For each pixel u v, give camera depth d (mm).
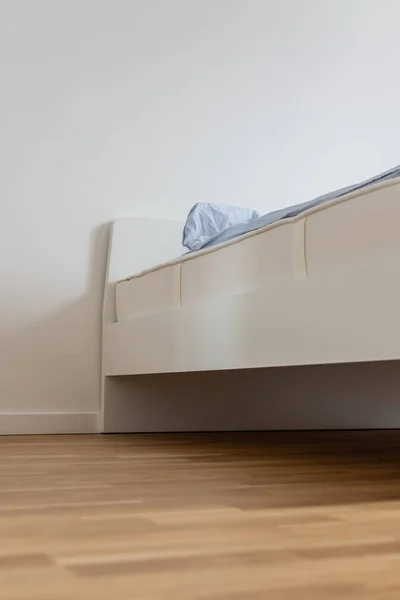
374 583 507
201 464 1384
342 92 2881
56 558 589
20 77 2371
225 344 1612
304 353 1334
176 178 2561
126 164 2484
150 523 752
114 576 529
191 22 2633
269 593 483
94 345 2361
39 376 2291
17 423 2240
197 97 2621
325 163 2818
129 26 2533
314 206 1434
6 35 2363
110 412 2301
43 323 2314
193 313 1761
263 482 1114
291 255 1407
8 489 1029
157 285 1995
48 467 1329
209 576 528
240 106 2691
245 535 686
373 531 708
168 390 2363
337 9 2906
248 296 1523
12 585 504
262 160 2709
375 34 2971
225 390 2422
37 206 2350
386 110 2957
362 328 1185
